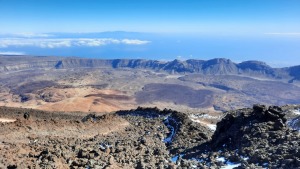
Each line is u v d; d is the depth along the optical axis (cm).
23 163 3136
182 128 6600
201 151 4619
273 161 3322
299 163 3036
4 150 3678
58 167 3081
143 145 4772
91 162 3303
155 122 7744
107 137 5788
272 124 4447
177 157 4434
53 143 4556
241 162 3569
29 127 5428
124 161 3609
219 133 5075
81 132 6025
